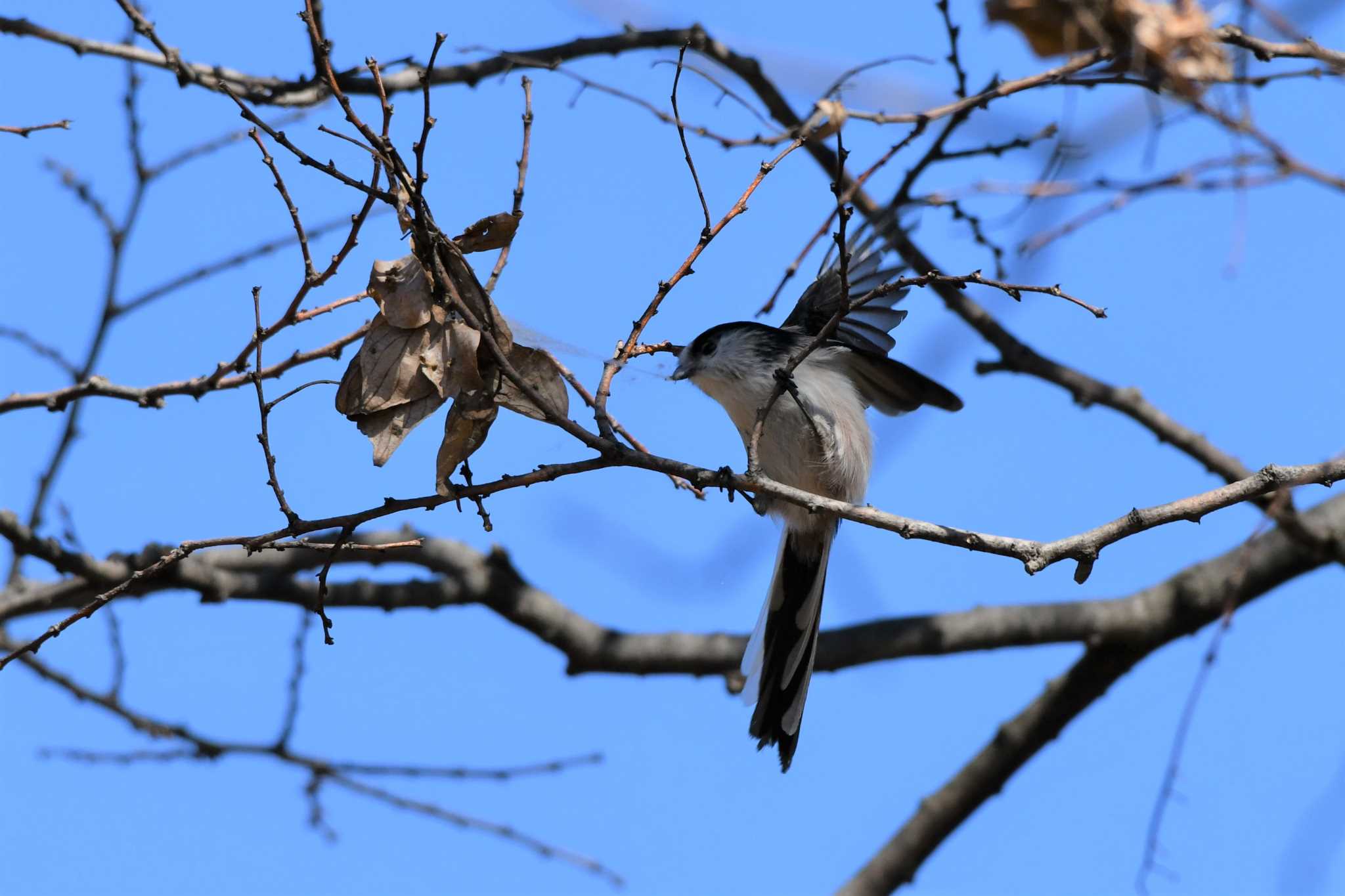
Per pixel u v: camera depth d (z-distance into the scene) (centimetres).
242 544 696
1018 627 1241
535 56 1155
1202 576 1228
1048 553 713
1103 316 670
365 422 698
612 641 1245
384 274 705
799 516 1017
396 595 1202
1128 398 1244
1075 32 812
